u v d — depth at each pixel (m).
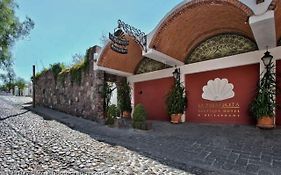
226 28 8.66
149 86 12.19
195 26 8.44
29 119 10.84
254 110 7.73
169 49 9.37
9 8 13.31
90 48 11.95
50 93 16.78
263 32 6.39
